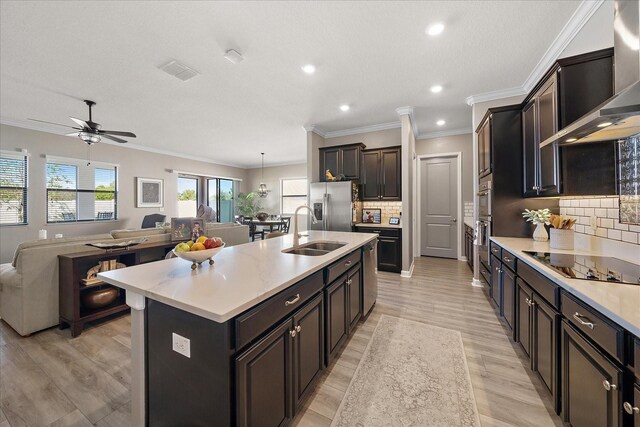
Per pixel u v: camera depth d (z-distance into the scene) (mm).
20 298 2234
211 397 1002
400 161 4578
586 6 1925
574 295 1172
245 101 3666
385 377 1743
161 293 1078
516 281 2018
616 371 904
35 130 4633
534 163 2348
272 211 9133
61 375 1764
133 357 1229
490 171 2773
